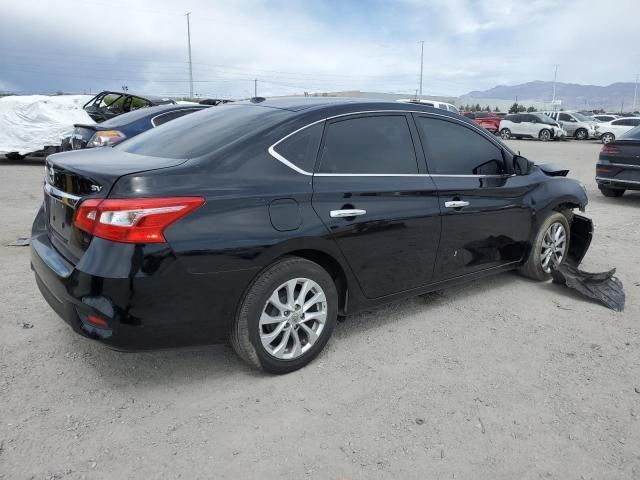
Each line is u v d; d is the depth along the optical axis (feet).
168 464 7.98
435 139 13.05
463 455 8.41
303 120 10.77
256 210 9.53
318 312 10.80
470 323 13.34
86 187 9.02
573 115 109.19
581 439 8.89
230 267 9.27
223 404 9.52
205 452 8.26
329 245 10.52
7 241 18.90
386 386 10.28
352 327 12.87
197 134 10.92
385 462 8.18
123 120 28.48
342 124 11.33
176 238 8.75
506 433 8.98
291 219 9.94
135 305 8.61
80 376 10.22
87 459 8.01
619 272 17.81
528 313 14.08
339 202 10.66
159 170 9.04
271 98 12.94
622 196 34.35
